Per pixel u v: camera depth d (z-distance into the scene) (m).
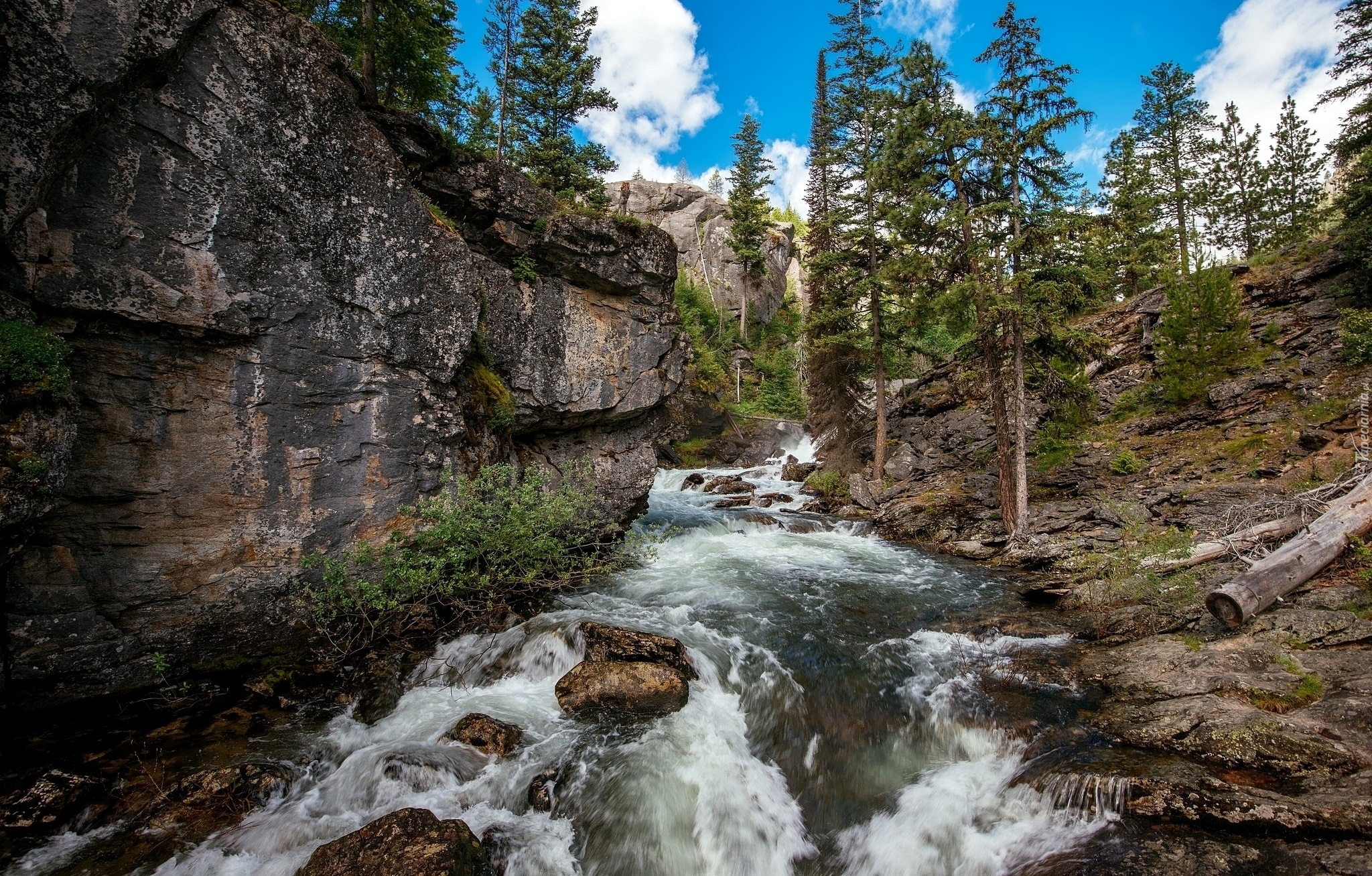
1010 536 15.80
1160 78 31.45
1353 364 15.84
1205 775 5.43
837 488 25.08
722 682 8.43
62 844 5.14
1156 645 8.32
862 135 26.98
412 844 4.89
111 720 6.80
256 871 5.05
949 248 17.05
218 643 7.61
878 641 9.68
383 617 9.23
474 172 12.13
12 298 5.92
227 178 7.55
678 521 19.20
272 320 8.02
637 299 15.50
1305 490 12.36
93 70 6.15
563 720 7.40
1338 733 5.68
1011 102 15.29
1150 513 14.55
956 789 6.30
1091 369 22.62
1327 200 29.48
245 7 7.83
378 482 9.23
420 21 15.02
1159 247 28.39
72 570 6.56
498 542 10.15
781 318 59.16
